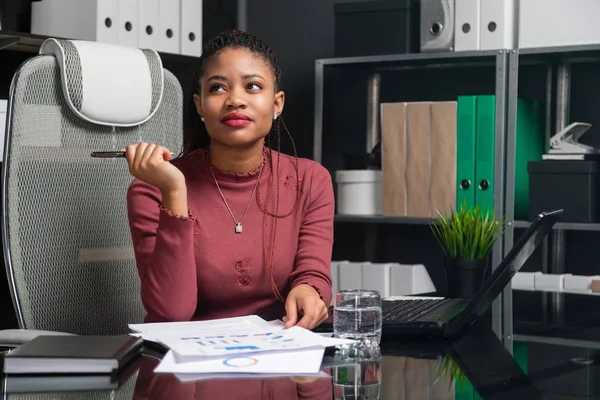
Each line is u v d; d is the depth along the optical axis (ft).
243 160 5.14
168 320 4.51
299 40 12.48
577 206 9.36
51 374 3.28
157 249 4.53
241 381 3.17
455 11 9.98
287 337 3.83
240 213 5.16
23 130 5.41
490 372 3.49
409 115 10.21
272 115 5.02
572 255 10.61
